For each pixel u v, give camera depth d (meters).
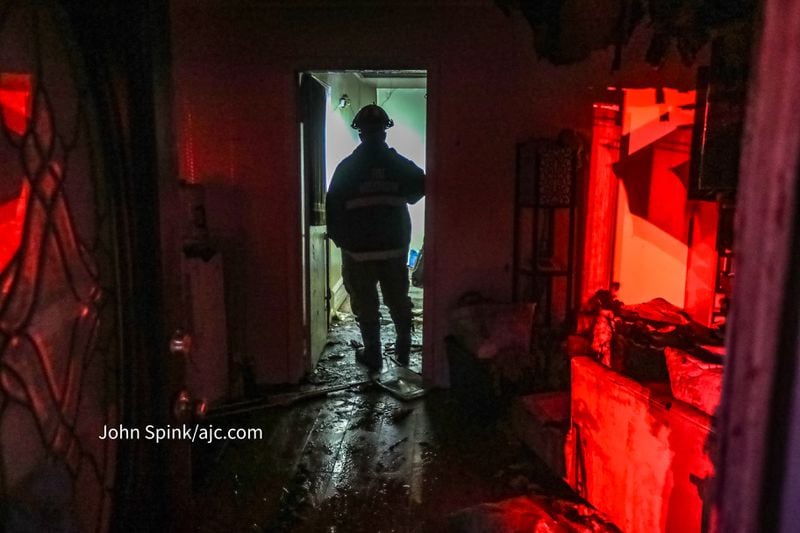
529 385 3.05
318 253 4.25
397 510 2.42
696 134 3.23
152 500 1.41
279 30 3.41
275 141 3.52
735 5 1.71
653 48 2.13
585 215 3.54
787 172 0.54
